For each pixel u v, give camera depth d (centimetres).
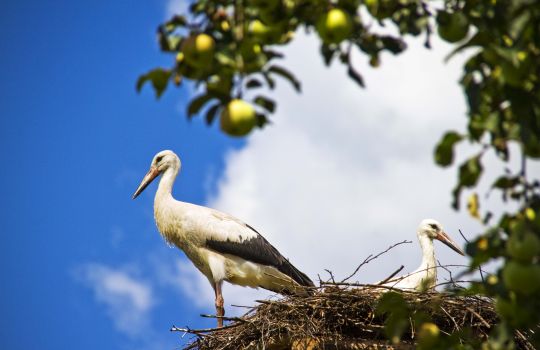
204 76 723
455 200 736
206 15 730
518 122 714
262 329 1583
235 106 704
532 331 1263
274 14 720
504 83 710
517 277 654
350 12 728
